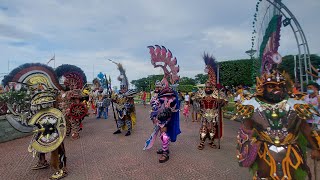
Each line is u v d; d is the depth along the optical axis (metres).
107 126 12.21
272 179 2.98
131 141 8.48
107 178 5.07
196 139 8.57
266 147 3.06
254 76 3.77
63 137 5.01
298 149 3.05
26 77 6.18
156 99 6.41
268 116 3.05
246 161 3.14
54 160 5.15
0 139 8.84
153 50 6.64
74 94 9.32
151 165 5.84
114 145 7.94
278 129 3.03
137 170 5.52
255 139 3.17
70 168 5.72
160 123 6.22
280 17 3.36
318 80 7.74
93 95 17.42
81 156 6.73
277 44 3.22
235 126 11.20
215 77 7.29
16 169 5.73
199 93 7.46
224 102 7.22
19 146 8.27
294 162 2.96
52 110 5.05
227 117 13.71
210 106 7.21
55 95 5.54
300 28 8.12
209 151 6.96
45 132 4.93
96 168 5.70
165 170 5.48
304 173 3.01
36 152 5.08
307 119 2.92
